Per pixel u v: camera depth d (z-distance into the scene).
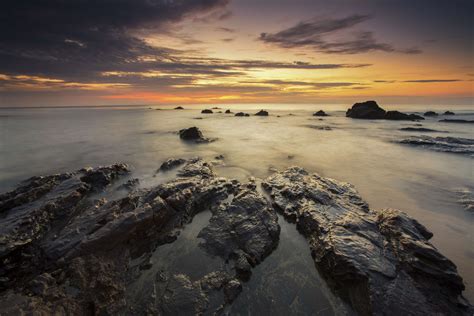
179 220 12.95
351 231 10.89
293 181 17.59
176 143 34.56
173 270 10.02
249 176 20.38
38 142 35.62
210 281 9.17
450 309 7.77
